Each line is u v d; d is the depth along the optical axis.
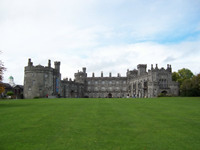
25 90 86.69
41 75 86.31
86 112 25.02
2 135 14.88
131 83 126.12
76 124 18.09
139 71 120.12
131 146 12.60
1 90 39.81
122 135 14.80
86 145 12.80
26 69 87.31
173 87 92.12
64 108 29.48
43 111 26.12
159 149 12.14
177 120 19.84
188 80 79.12
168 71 96.38
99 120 19.77
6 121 19.53
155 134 15.04
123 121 19.30
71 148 12.32
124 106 32.44
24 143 13.19
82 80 133.75
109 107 30.83
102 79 136.12
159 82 95.25
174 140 13.71
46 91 86.50
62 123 18.52
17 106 33.28
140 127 17.03
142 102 41.38
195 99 50.16
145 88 100.75
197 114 23.52
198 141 13.52
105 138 14.13
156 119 20.31
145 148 12.28
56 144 12.99
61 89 105.06
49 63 89.56
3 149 12.18
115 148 12.30
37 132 15.62
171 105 34.16
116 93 134.12
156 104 36.12
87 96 134.75
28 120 19.94
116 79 135.50
